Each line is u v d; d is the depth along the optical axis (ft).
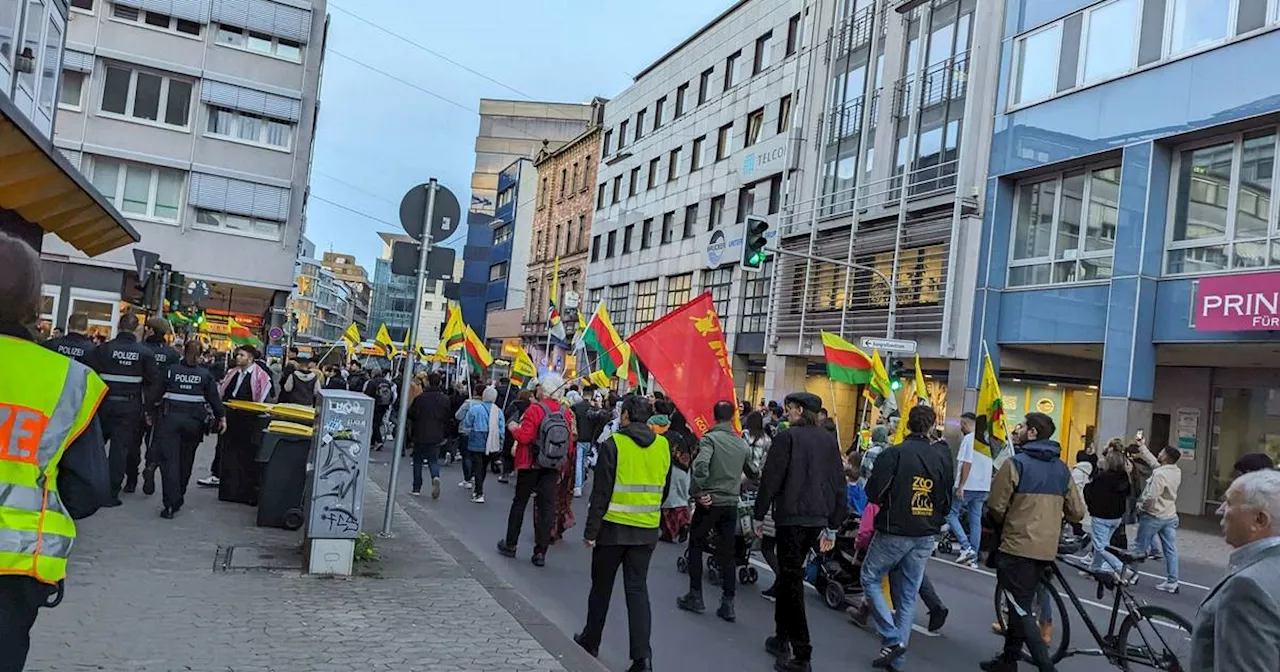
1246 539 9.04
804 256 63.98
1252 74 52.16
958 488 39.34
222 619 19.04
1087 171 63.77
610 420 59.31
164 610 19.31
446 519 39.34
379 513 36.14
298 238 117.08
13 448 8.71
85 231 36.32
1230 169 54.39
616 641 22.67
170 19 107.24
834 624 26.27
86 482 9.29
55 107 48.52
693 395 30.27
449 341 72.13
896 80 84.69
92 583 20.81
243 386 36.06
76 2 102.47
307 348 68.33
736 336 107.86
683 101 134.00
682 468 31.30
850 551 28.09
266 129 112.68
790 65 104.68
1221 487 64.49
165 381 30.09
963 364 70.23
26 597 8.89
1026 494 21.59
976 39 72.84
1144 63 58.80
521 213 219.41
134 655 16.31
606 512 19.62
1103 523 37.35
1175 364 67.15
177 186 108.37
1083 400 73.87
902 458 21.71
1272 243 51.47
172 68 106.73
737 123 115.85
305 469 29.99
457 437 64.44
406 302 515.50
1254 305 50.34
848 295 82.74
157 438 29.71
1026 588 21.65
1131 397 56.95
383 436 68.49
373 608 21.03
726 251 112.47
